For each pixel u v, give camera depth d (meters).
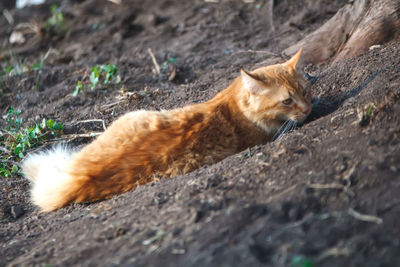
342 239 5.14
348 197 5.73
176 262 5.34
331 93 9.33
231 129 8.73
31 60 17.20
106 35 18.11
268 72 8.86
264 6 17.50
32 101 13.67
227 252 5.27
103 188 8.04
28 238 7.15
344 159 6.38
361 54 10.00
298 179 6.31
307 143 7.17
